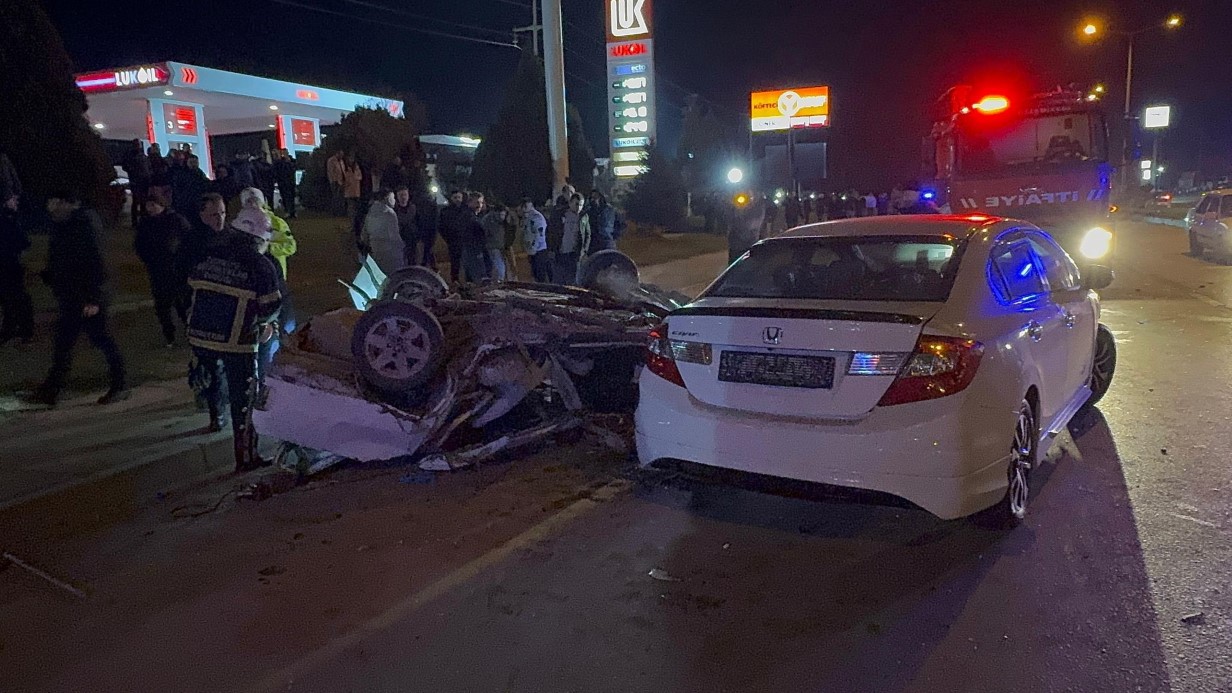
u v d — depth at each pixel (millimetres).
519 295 7031
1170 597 3994
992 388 4340
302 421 5664
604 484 5695
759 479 4539
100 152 16125
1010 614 3887
